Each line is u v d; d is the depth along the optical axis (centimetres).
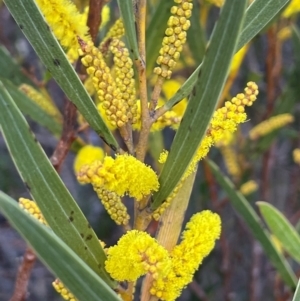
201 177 40
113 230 47
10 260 49
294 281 23
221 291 43
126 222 13
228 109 12
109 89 12
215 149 40
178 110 23
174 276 12
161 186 12
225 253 37
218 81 10
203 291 42
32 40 11
